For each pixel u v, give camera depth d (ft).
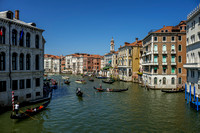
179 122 55.88
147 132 48.44
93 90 121.70
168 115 62.90
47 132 47.75
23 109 65.21
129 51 179.42
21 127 50.24
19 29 67.82
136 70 175.94
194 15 90.12
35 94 76.48
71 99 89.20
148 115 63.16
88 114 64.13
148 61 133.69
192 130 49.70
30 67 73.00
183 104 78.18
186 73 110.93
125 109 71.10
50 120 56.70
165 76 120.98
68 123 54.60
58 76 272.72
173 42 121.08
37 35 77.51
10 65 64.28
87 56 331.98
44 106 67.67
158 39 121.29
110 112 66.90
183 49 121.60
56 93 106.83
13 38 66.23
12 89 65.92
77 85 150.92
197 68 83.46
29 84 73.56
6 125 51.06
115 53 229.25
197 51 87.61
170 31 127.03
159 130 49.75
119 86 143.95
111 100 87.86
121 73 199.11
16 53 66.74
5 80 62.80
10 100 64.64
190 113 64.90
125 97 95.30
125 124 54.34
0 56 61.57
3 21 61.62
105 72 268.41
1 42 61.67
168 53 120.98
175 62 120.37
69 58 367.45
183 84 120.57
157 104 78.84
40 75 79.41
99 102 83.41
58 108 71.05
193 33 92.99
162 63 120.47
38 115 61.00
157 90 117.60
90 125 53.31
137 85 148.36
